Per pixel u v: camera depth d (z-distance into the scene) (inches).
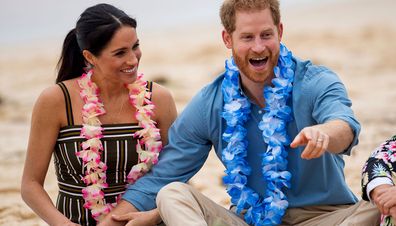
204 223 175.6
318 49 805.9
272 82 185.8
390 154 170.4
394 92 527.8
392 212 160.1
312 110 183.2
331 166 185.6
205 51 903.7
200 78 670.5
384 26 976.9
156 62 847.7
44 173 198.5
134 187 194.2
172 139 198.1
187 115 195.9
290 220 190.9
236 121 185.9
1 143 401.1
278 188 185.2
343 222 177.3
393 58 715.4
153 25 1576.0
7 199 280.7
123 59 188.7
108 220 189.2
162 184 194.2
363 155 329.7
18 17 1696.6
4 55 1096.8
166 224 182.4
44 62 941.2
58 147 197.0
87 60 194.5
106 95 197.2
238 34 181.9
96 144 191.5
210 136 194.7
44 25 1599.4
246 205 194.1
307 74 185.8
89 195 193.5
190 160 195.8
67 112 194.5
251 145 190.4
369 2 1368.1
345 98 179.5
